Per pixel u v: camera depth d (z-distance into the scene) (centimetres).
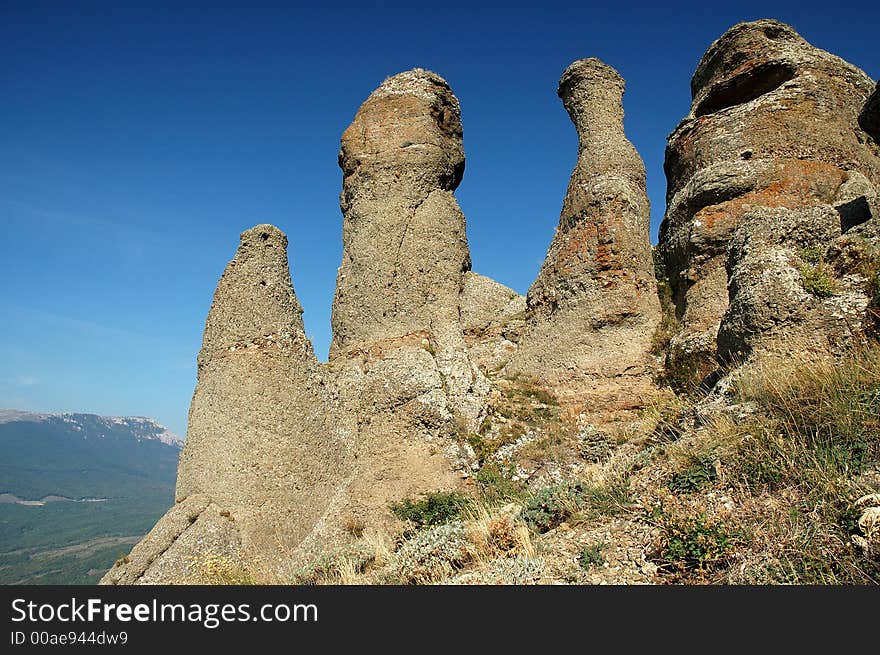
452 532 896
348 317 1973
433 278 1986
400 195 2070
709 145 1975
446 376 1759
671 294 1950
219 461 1459
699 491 688
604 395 1719
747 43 2061
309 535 1429
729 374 951
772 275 985
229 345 1573
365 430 1664
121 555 1322
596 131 2147
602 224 1953
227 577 1158
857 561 484
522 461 1564
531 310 2112
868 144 1947
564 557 676
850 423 634
